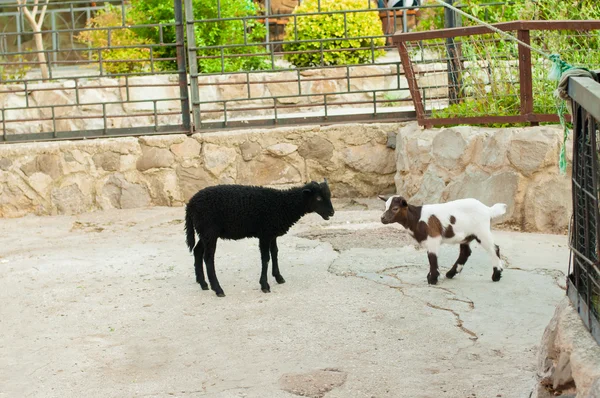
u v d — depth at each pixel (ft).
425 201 31.30
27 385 16.66
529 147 27.53
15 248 29.07
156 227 31.63
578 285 12.31
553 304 20.26
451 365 16.72
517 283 22.11
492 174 28.73
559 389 12.35
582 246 12.36
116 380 16.74
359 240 27.66
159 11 43.27
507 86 30.55
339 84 42.45
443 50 36.65
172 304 21.81
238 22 43.39
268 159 35.27
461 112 31.86
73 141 35.22
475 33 28.84
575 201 12.62
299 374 16.55
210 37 42.63
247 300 21.86
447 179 30.55
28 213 34.91
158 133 35.60
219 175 35.29
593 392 9.91
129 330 19.88
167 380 16.62
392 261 24.91
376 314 20.12
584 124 11.72
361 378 16.20
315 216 32.32
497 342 17.90
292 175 35.45
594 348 10.94
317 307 20.90
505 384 15.53
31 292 23.41
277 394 15.61
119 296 22.71
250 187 22.68
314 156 35.37
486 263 24.47
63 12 50.75
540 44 31.30
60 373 17.24
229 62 43.11
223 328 19.70
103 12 46.88
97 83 40.78
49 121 39.58
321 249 26.84
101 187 35.19
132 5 45.62
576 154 12.53
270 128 35.58
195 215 22.58
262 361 17.42
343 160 35.40
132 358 17.99
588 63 29.30
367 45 42.93
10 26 49.98
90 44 44.19
